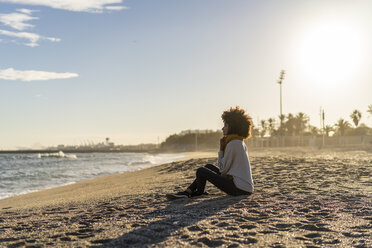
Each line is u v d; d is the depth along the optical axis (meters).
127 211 4.36
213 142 128.25
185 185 7.44
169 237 2.89
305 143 68.44
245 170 4.72
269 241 2.71
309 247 2.54
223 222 3.38
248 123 4.68
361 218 3.49
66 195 9.36
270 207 4.12
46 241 3.02
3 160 66.94
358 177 7.36
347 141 68.19
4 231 3.63
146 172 16.78
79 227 3.55
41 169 31.38
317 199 4.65
